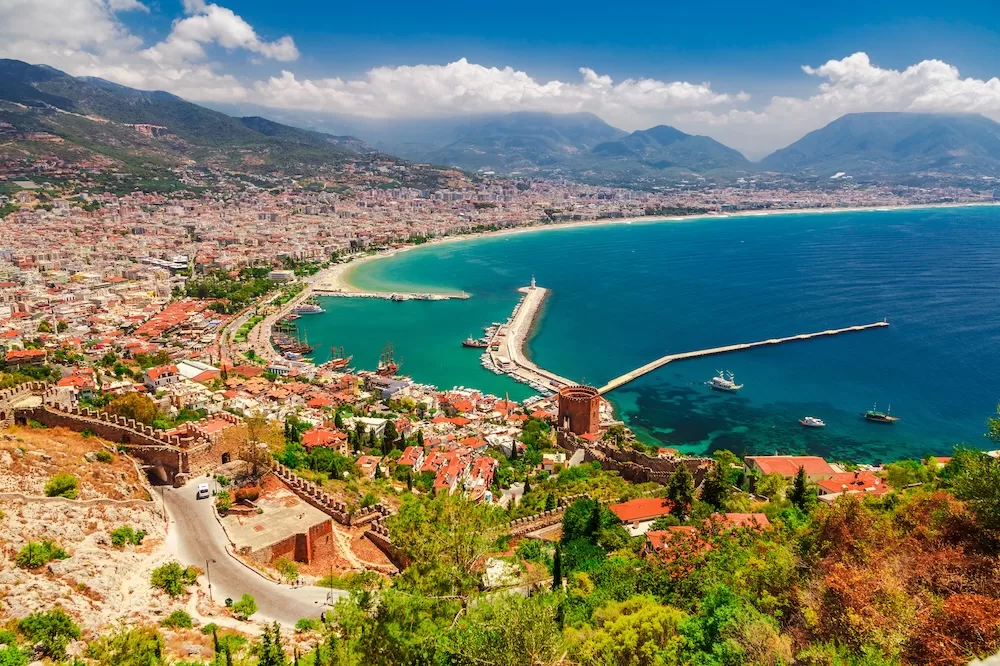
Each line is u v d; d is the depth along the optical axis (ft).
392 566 257.96
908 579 160.04
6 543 197.26
